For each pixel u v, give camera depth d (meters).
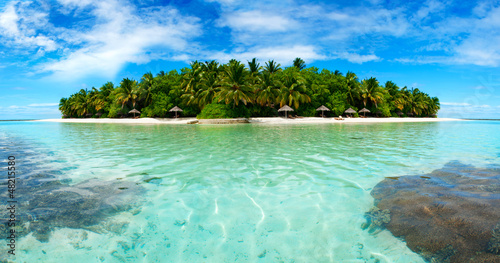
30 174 4.41
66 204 3.01
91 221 2.62
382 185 3.67
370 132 13.55
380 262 1.94
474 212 2.60
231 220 2.66
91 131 15.52
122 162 5.45
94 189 3.59
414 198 3.09
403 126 20.03
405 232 2.33
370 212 2.78
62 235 2.33
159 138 10.69
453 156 5.98
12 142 9.45
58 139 10.50
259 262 1.96
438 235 2.22
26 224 2.51
